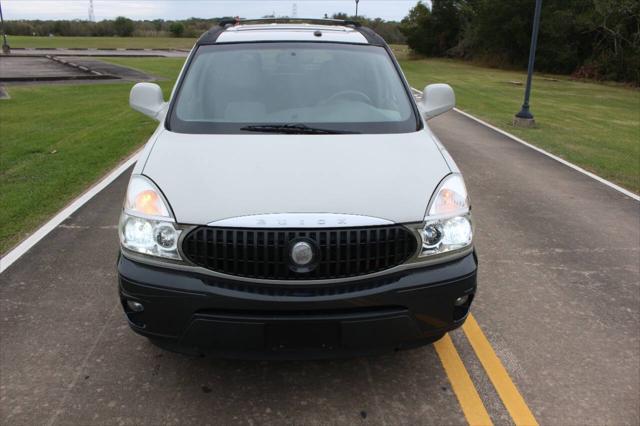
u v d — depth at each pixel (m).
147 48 55.34
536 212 6.51
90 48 54.31
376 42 4.54
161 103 4.35
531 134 12.38
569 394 3.14
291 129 3.55
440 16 51.81
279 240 2.66
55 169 8.04
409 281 2.78
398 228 2.76
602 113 17.89
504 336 3.73
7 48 42.31
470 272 2.91
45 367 3.31
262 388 3.17
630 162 9.67
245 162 3.08
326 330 2.72
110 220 5.85
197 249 2.72
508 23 38.88
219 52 4.21
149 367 3.34
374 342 2.78
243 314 2.69
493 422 2.91
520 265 4.93
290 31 4.55
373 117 3.74
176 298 2.72
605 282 4.60
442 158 3.28
